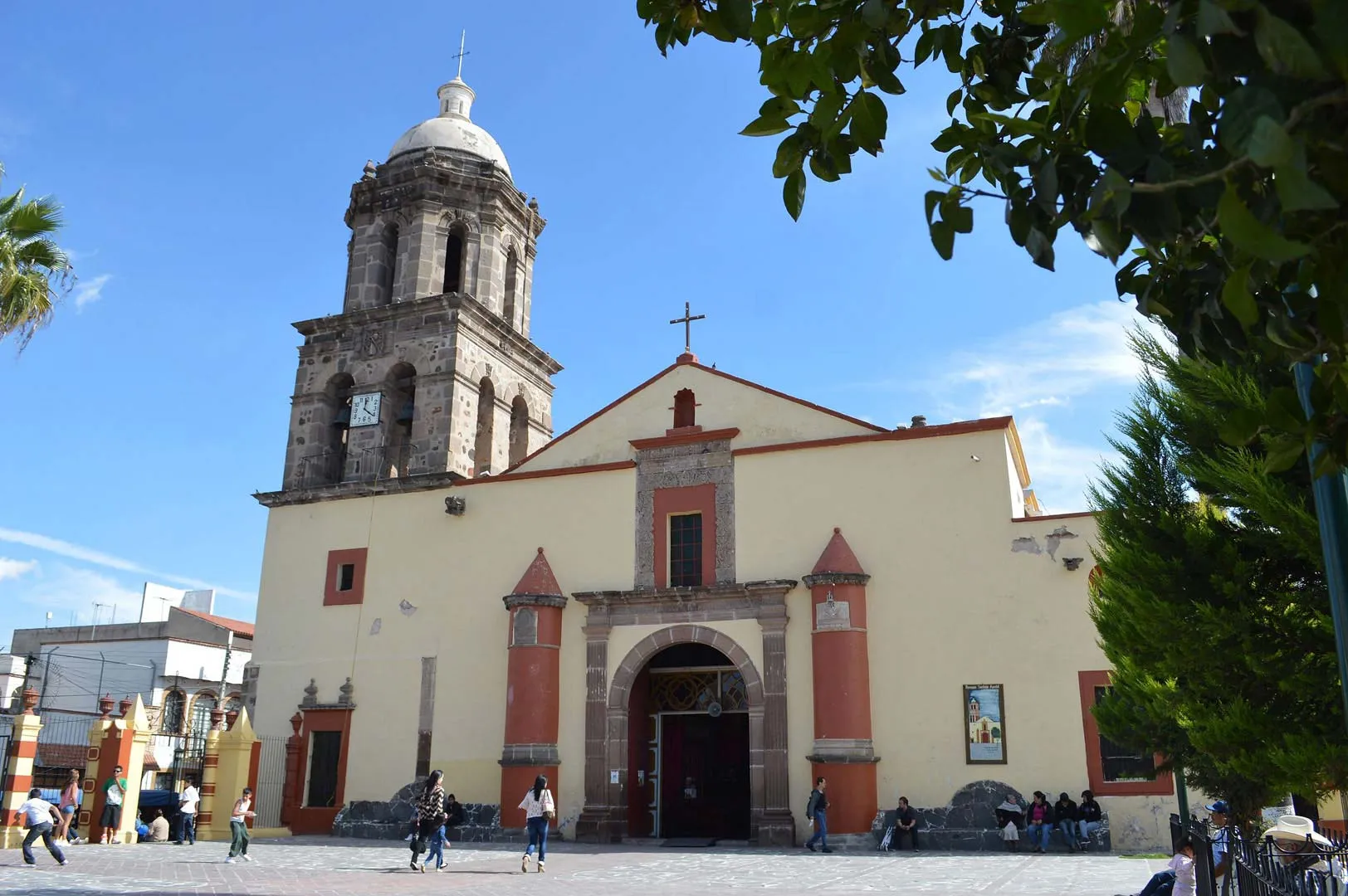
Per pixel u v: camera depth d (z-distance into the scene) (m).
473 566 27.91
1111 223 2.91
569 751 25.41
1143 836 21.02
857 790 22.38
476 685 26.83
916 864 18.89
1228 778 11.97
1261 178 2.76
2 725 38.94
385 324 31.45
